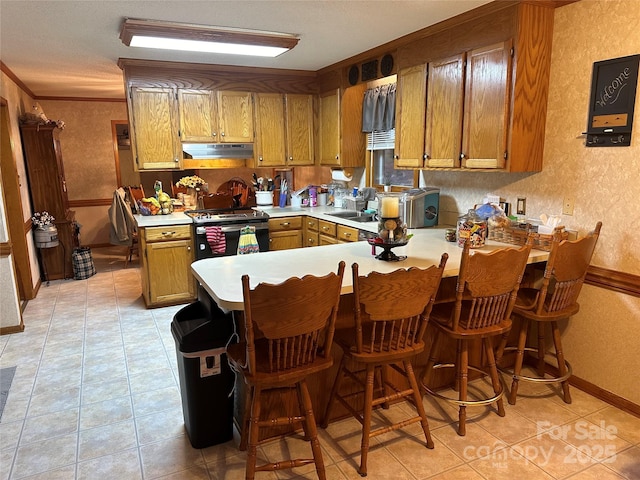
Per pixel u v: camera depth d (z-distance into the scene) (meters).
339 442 2.30
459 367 2.36
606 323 2.63
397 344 2.08
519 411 2.58
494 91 2.81
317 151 5.13
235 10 2.82
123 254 6.76
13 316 3.75
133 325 3.92
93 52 3.84
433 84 3.29
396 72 3.79
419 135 3.46
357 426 2.44
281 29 3.27
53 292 4.90
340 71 4.52
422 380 2.55
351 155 4.73
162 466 2.14
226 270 2.35
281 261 2.54
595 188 2.61
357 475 2.07
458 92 3.08
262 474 2.08
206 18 2.98
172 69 4.38
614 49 2.44
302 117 5.01
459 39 3.04
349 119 4.64
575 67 2.65
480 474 2.07
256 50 3.63
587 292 2.72
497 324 2.35
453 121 3.14
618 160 2.48
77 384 2.91
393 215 2.49
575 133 2.69
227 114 4.67
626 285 2.50
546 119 2.84
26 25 3.03
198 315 2.39
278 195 5.30
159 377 3.00
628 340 2.53
